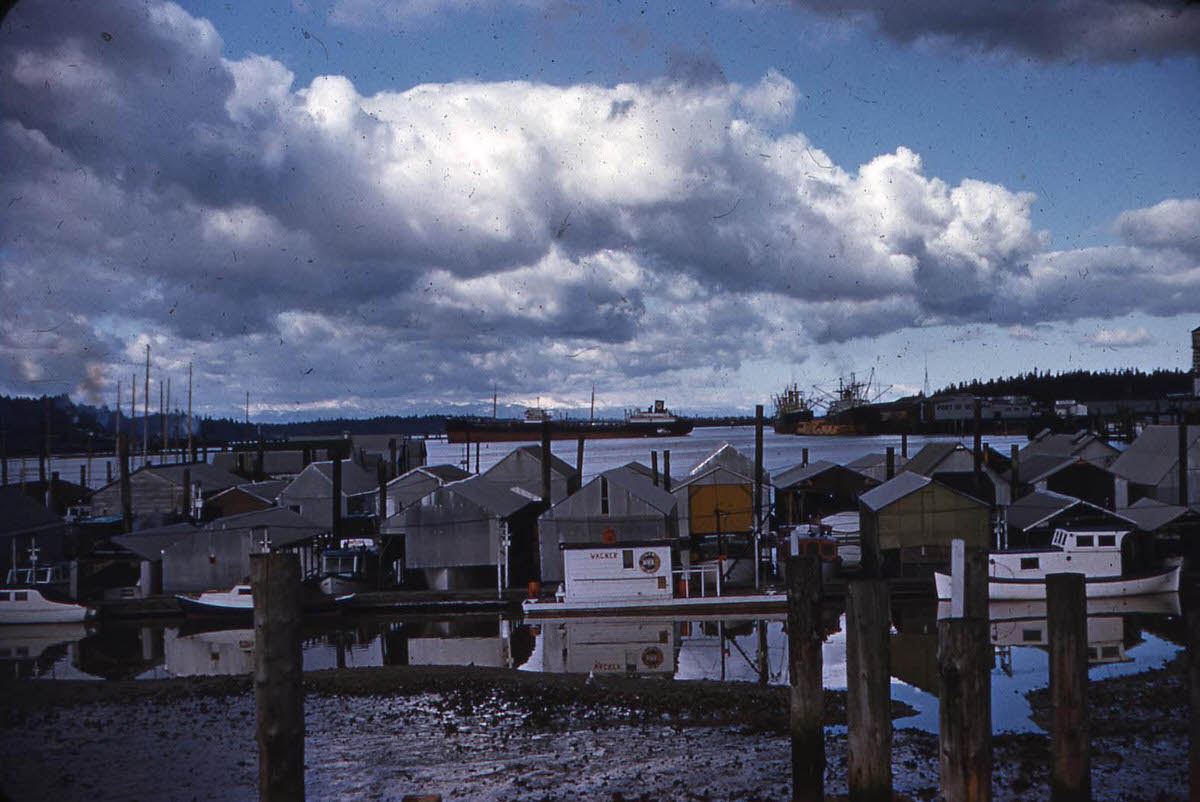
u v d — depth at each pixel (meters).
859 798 12.34
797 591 13.88
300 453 100.88
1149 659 31.06
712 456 65.19
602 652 35.41
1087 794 11.87
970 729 11.35
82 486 82.00
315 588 46.34
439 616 44.06
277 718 10.73
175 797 17.53
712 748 20.12
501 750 20.42
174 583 48.31
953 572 22.41
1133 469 66.25
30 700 26.19
